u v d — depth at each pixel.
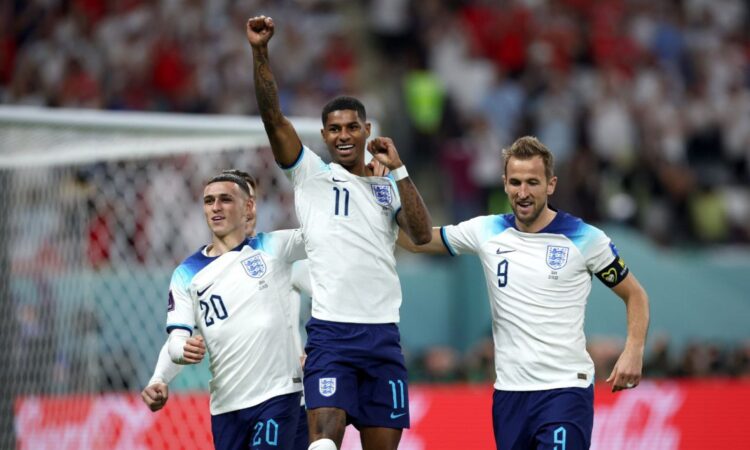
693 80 70.06
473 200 56.53
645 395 35.72
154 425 32.03
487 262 23.27
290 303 23.53
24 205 36.31
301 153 22.14
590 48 68.81
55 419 33.41
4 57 60.00
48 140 33.62
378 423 21.75
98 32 60.72
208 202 23.62
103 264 38.84
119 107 58.34
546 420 22.22
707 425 35.88
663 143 63.59
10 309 35.19
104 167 39.44
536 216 22.94
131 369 37.25
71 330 35.81
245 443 22.97
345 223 21.81
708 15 73.94
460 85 64.94
